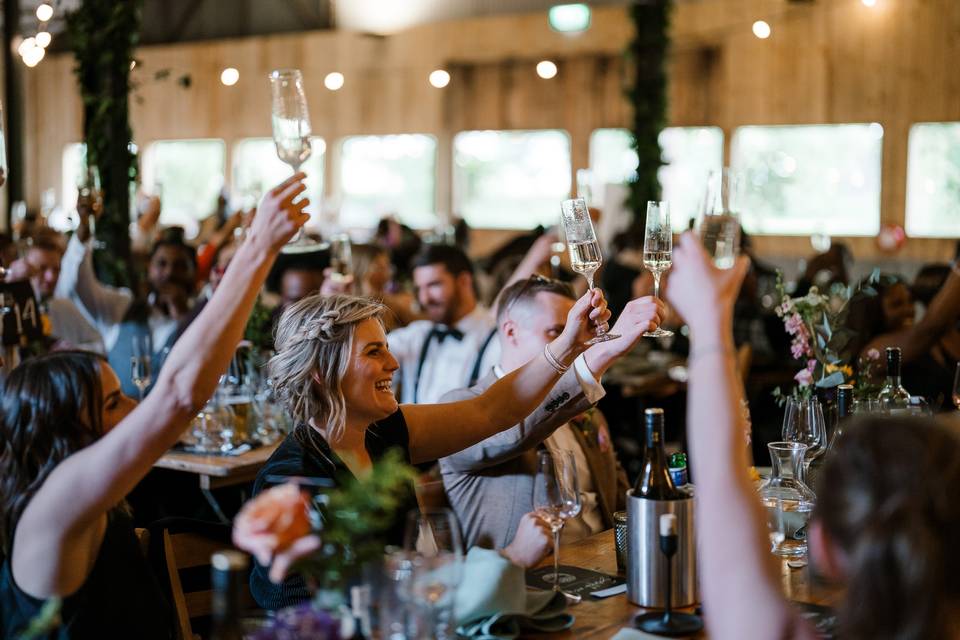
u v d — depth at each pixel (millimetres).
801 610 2004
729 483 1308
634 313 2520
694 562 2070
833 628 1896
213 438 3889
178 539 2496
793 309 2961
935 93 10070
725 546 1289
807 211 10773
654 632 1945
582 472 3037
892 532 1189
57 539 1798
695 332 1377
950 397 4230
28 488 1859
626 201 8555
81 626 1901
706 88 11211
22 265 4641
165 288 4953
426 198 13094
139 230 6012
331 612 1592
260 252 1686
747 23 10898
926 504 1190
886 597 1195
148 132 14766
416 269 4488
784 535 2400
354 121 13406
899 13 10180
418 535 1744
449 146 12836
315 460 2232
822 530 1288
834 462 1275
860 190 10492
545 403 2619
